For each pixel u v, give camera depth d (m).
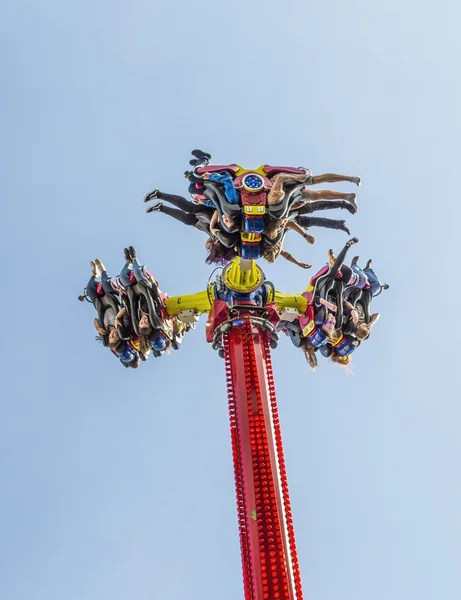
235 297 23.39
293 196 21.33
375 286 24.91
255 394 21.22
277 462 20.42
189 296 24.11
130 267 23.36
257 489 19.67
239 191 20.94
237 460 20.48
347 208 22.52
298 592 18.86
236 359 21.88
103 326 24.16
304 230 23.39
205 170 21.25
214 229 21.55
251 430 20.53
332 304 23.94
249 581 18.91
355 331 24.31
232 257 22.36
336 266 23.81
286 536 19.36
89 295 24.16
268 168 21.69
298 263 24.70
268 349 22.53
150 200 22.20
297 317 24.36
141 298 23.42
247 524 19.44
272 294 23.70
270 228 21.00
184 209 22.28
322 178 21.62
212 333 22.86
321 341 24.02
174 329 24.23
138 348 23.94
